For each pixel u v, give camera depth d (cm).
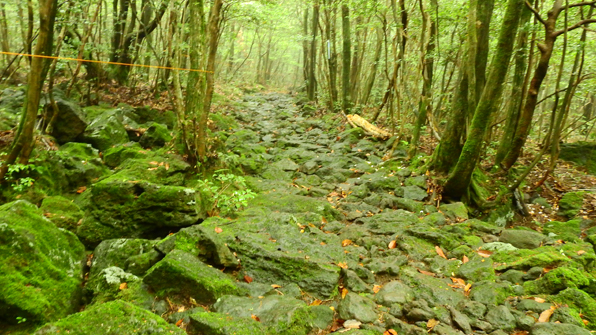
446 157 704
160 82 1170
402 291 375
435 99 1150
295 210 583
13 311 272
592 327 329
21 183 470
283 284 383
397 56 1039
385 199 643
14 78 1000
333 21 1529
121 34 1111
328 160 881
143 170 569
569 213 661
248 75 3225
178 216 470
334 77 1511
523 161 868
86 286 349
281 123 1298
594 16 710
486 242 506
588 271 423
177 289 342
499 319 336
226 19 1202
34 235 325
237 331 278
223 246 398
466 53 696
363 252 470
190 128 633
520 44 717
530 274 404
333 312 345
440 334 309
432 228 525
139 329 249
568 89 642
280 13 1388
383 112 1468
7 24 1052
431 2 854
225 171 654
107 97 987
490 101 597
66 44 812
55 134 679
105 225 454
